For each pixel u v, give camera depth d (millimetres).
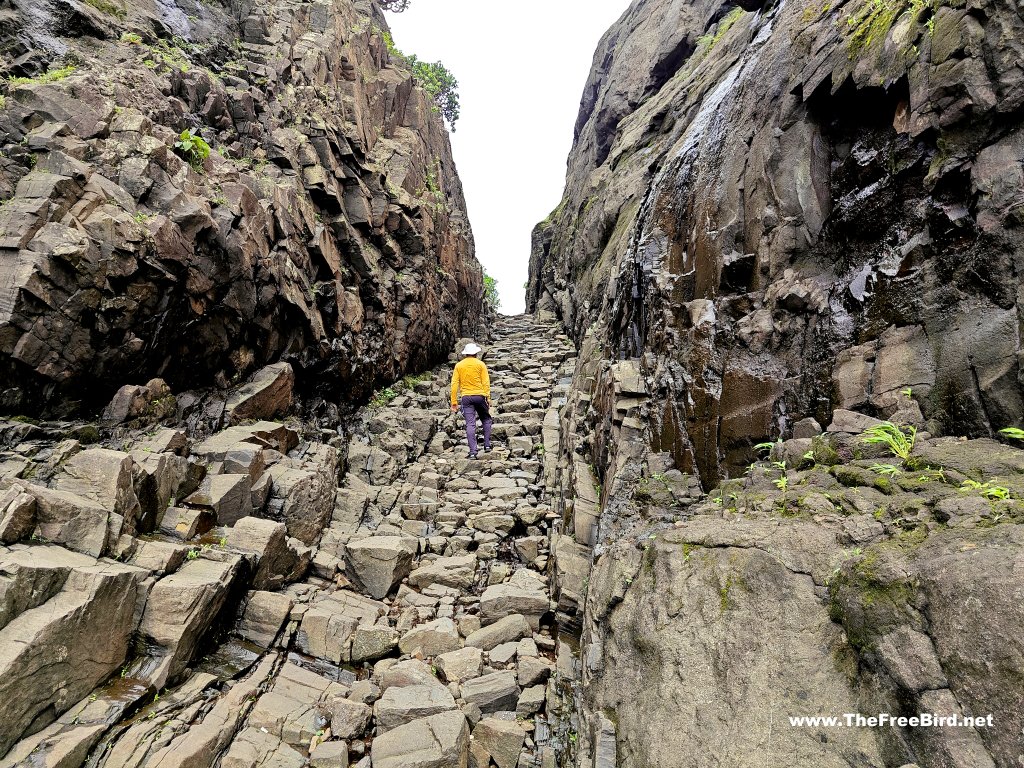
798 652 2344
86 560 3387
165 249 4949
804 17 4820
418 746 3414
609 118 17438
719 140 5516
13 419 4117
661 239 6242
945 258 3051
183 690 3457
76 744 2760
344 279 8617
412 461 8719
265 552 4594
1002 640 1709
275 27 9383
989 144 2887
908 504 2424
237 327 6121
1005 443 2527
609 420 6113
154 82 5934
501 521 6703
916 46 3334
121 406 4836
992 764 1600
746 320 4367
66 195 4352
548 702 4113
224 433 5730
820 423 3592
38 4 5629
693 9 15312
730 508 3400
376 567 5383
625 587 3637
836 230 3979
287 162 7633
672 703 2580
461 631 4984
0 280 3982
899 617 2041
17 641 2729
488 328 19266
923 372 2996
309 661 4270
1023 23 2750
